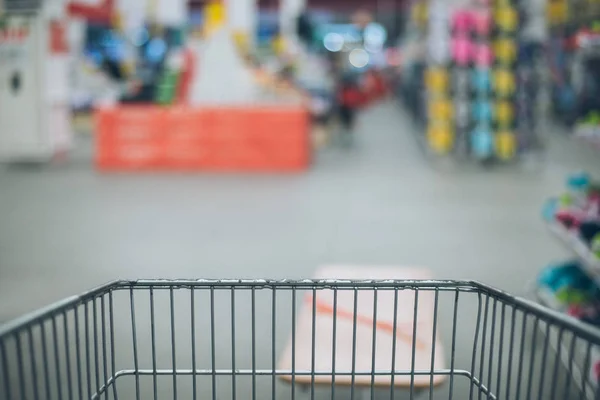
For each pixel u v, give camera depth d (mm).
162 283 1760
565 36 13133
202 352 3299
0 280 4668
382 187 8180
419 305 2652
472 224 6332
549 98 14695
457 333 3486
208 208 6969
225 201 7320
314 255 5293
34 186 8188
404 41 25406
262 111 9336
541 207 7082
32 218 6555
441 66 9844
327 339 2354
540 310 1562
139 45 15398
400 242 5695
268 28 22125
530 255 5301
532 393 2766
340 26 29812
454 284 1783
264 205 7133
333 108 12969
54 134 9805
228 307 3910
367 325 2467
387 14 33562
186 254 5289
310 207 7043
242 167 9461
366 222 6398
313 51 18125
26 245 5582
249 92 10797
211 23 10641
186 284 1756
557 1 13141
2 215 6691
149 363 3141
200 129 9383
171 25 15328
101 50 16328
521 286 4512
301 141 9414
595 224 3562
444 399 2766
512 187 8219
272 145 9414
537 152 9773
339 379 2094
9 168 9500
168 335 3500
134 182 8461
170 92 11570
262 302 3980
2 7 9289
